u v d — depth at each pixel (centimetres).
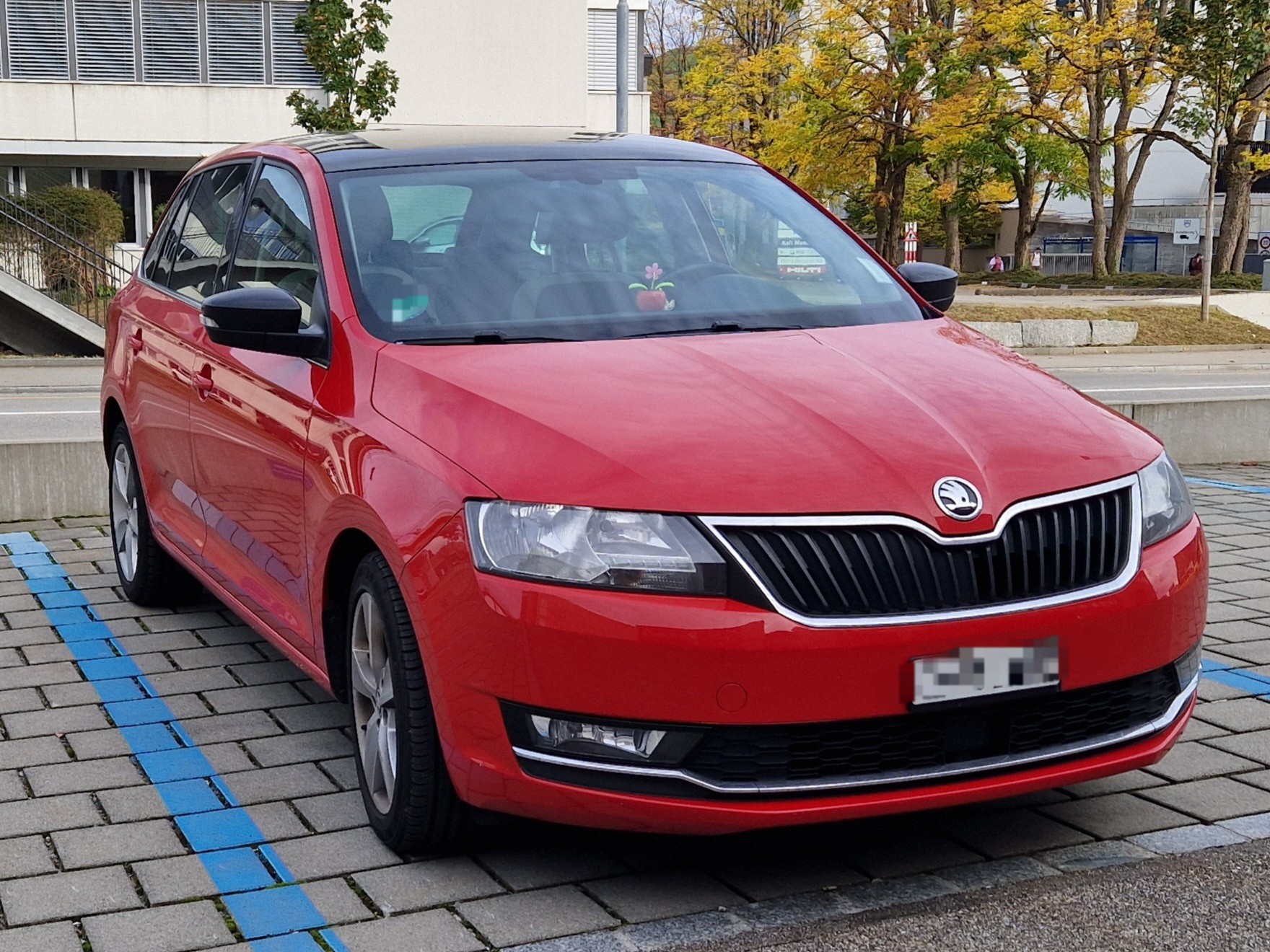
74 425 1312
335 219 411
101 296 2217
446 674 306
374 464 336
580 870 327
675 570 288
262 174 484
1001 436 322
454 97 2950
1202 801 365
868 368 353
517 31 2961
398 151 450
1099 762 315
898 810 297
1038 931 289
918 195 5466
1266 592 601
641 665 286
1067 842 339
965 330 409
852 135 3862
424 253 401
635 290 399
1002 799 368
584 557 292
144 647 524
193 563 496
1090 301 3177
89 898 315
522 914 304
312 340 384
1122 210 4116
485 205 422
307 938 294
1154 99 5200
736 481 296
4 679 486
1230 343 2630
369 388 357
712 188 457
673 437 309
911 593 293
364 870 329
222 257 492
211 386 457
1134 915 296
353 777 392
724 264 422
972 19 3556
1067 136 3888
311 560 373
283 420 394
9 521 771
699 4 4906
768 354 359
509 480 304
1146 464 334
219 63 2808
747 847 339
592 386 334
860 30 3756
